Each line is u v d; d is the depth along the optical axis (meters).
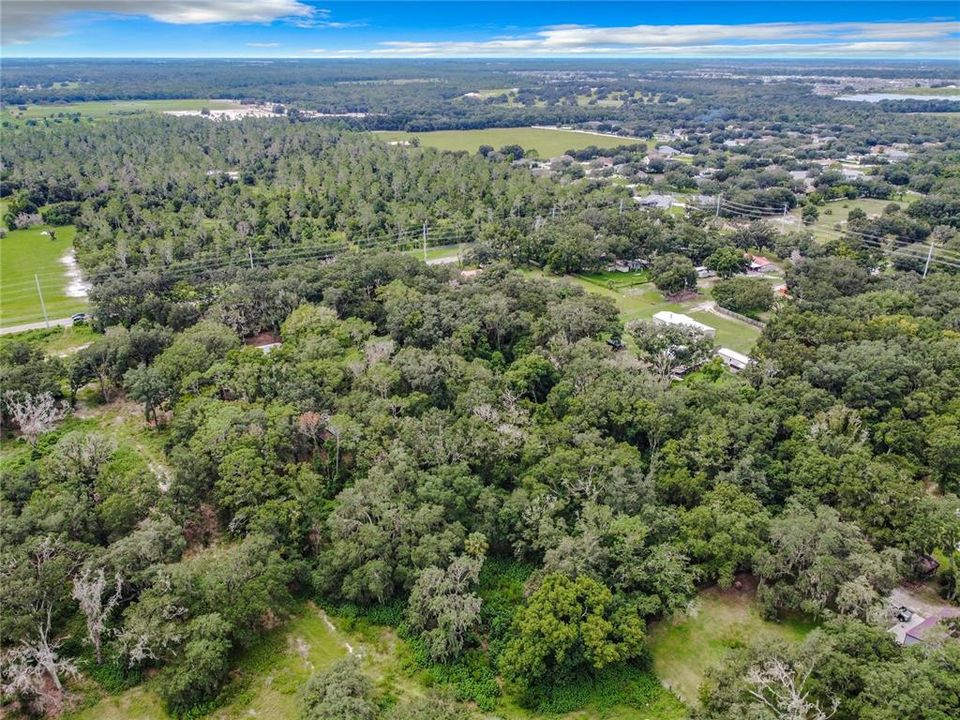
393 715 49.44
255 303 115.50
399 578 62.31
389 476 69.62
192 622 54.81
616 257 160.75
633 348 115.69
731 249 154.75
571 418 81.00
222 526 72.19
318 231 171.00
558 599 55.78
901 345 95.19
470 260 158.25
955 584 62.19
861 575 57.94
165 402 92.62
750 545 62.97
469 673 56.06
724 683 50.72
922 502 65.25
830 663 49.31
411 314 106.38
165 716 52.44
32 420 83.62
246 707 53.19
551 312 108.50
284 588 60.44
